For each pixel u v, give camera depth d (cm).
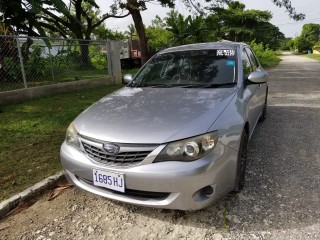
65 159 262
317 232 228
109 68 1087
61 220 262
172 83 345
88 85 977
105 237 237
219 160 229
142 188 222
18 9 1091
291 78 1312
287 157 375
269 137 457
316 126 509
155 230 242
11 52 898
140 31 1559
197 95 294
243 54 391
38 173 339
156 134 226
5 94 718
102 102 312
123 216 264
